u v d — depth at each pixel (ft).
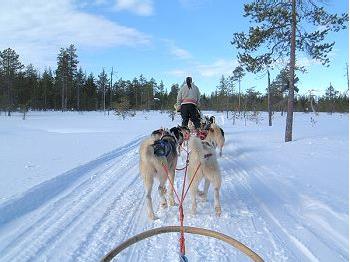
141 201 25.52
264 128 90.94
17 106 219.00
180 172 34.50
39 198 24.95
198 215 22.70
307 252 17.39
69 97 269.23
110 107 265.95
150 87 295.07
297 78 69.05
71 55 260.83
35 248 17.57
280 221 21.52
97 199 25.73
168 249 17.83
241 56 60.85
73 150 46.98
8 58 210.59
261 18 57.36
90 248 17.83
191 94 43.04
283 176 31.94
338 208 22.66
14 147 49.70
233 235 19.58
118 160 40.93
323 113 236.43
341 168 34.76
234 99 179.52
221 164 38.75
